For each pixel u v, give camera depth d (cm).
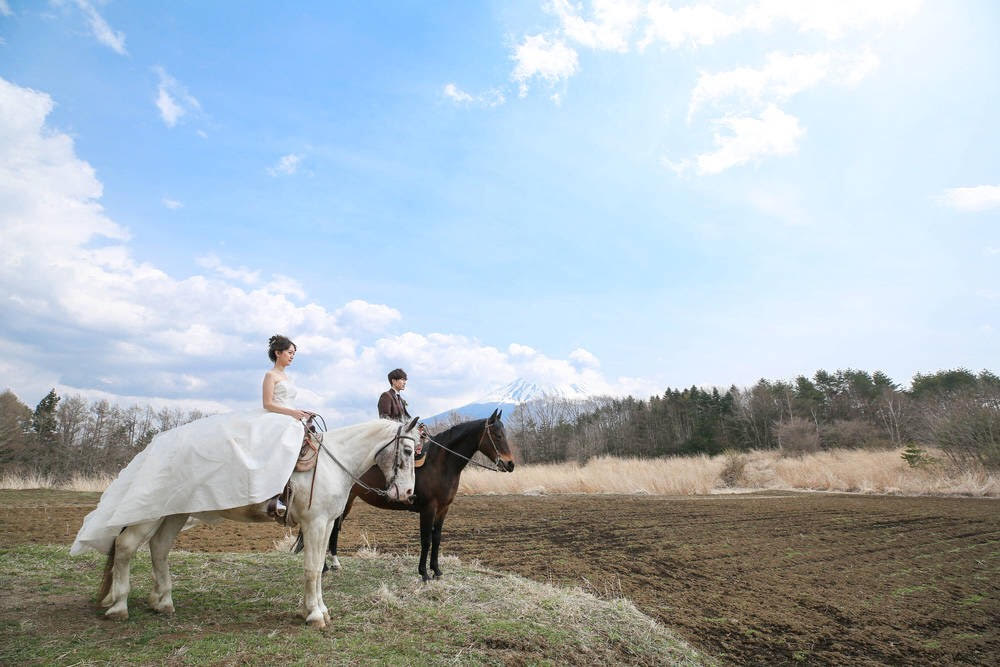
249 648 411
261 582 604
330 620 486
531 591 614
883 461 2506
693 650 554
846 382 6444
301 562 696
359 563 712
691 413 6012
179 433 477
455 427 695
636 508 1627
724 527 1264
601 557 953
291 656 403
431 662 421
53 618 457
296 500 486
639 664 493
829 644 601
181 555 696
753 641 601
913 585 810
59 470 3747
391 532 1159
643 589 768
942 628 654
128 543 457
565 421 6919
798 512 1509
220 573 625
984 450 2144
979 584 817
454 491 676
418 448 581
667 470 2470
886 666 555
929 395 5428
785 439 4566
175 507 443
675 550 1017
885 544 1075
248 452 464
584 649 489
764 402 5600
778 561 941
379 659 414
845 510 1540
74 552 437
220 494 447
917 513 1470
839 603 729
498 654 453
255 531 1105
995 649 598
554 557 947
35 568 597
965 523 1308
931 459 2292
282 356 538
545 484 2292
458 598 568
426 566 690
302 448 494
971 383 5791
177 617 478
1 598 498
